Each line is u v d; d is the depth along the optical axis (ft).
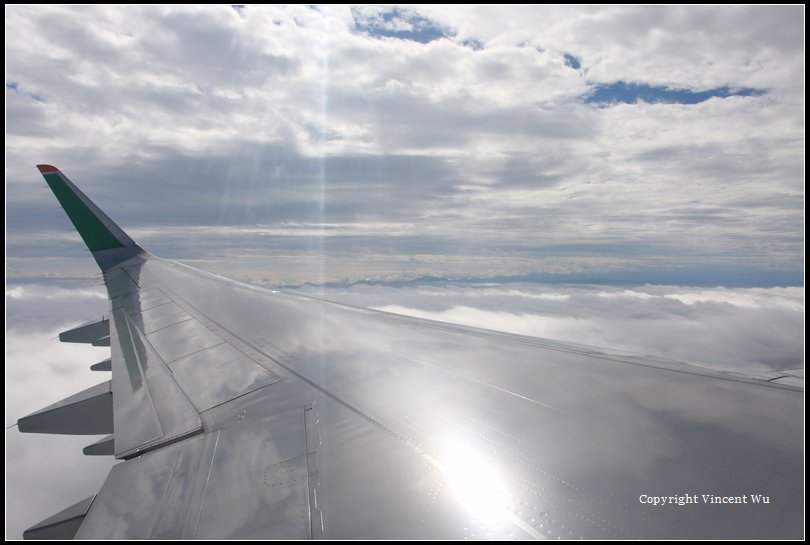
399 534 11.78
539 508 12.72
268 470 15.38
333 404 20.34
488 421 18.21
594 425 17.79
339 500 13.41
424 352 28.12
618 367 25.17
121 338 34.50
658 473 14.37
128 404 23.29
